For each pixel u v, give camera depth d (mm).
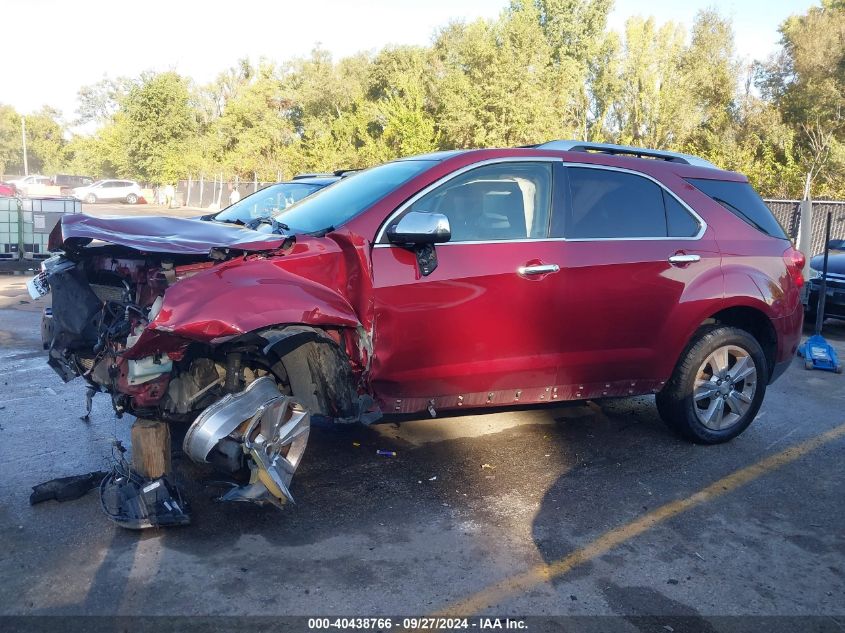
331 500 4156
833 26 31062
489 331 4359
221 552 3533
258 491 3631
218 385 3744
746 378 5391
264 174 46750
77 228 3783
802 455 5176
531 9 34531
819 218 15727
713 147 30812
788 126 30891
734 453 5184
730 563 3629
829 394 6891
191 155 53656
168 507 3719
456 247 4270
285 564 3447
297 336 3588
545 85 32906
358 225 4059
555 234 4613
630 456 5035
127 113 58594
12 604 3049
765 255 5410
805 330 10609
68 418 5441
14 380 6457
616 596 3293
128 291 3836
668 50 34469
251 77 65250
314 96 48125
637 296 4805
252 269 3592
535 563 3551
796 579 3500
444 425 5547
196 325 3197
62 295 4152
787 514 4207
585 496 4348
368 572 3406
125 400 3668
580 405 6188
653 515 4125
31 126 87688
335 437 5172
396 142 34656
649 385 5043
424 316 4137
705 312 5062
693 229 5168
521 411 5965
